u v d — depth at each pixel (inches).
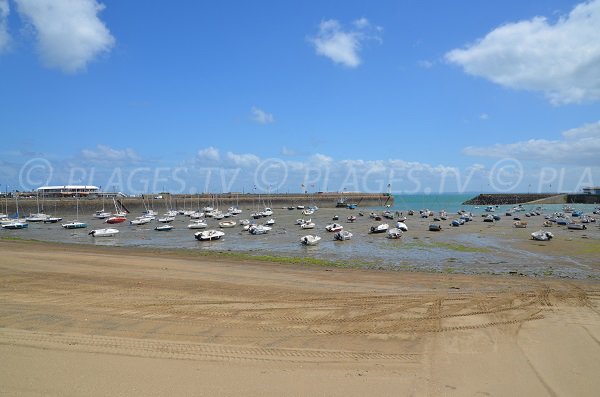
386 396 352.2
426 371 408.2
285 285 901.8
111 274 1015.0
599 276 1124.5
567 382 387.9
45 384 357.4
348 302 722.8
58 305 666.2
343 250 1742.1
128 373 383.9
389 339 511.5
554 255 1549.0
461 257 1509.6
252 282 936.3
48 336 490.3
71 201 4675.2
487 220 3388.3
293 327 561.0
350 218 3673.7
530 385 380.2
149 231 2792.8
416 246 1857.8
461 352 465.4
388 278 1030.4
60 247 1769.2
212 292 803.4
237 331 536.7
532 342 504.1
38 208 4288.9
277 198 6727.4
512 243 1935.3
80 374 379.6
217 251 1696.6
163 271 1084.5
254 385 365.7
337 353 454.9
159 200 5492.1
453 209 5890.8
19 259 1275.8
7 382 360.2
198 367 402.9
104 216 4188.0
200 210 5369.1
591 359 447.5
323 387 365.7
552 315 638.5
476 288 893.2
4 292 775.1
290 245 1946.4
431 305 700.7
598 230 2541.8
